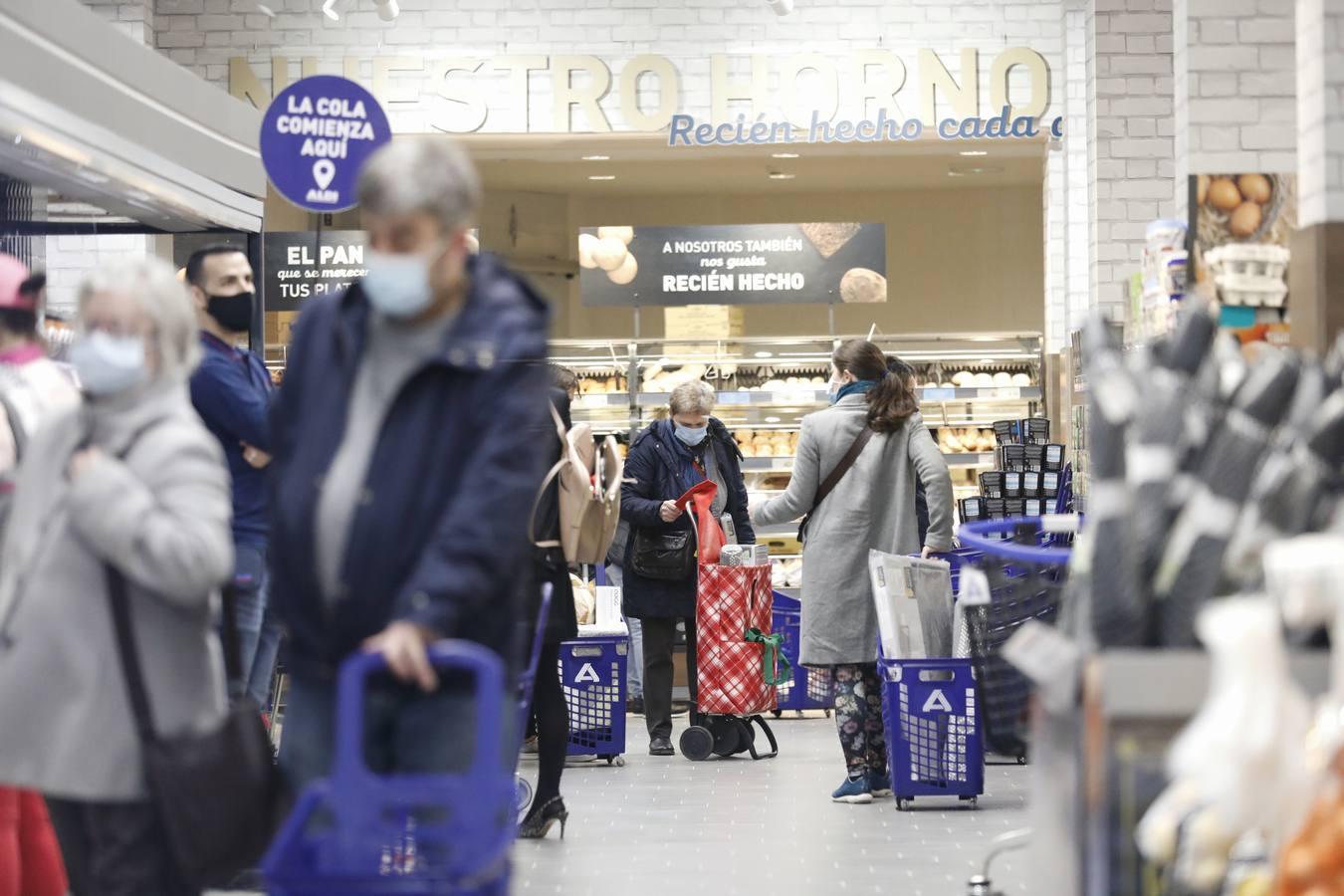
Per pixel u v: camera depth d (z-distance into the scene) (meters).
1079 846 4.20
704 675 12.52
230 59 20.09
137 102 8.46
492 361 4.39
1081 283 19.62
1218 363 4.75
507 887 4.10
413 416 4.43
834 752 13.05
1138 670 4.05
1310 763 3.86
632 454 13.16
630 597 13.05
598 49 20.12
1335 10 7.08
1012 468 15.87
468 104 20.00
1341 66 7.07
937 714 9.96
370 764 4.46
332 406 4.56
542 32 20.14
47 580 4.83
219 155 9.76
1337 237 7.04
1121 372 4.47
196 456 4.88
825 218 28.33
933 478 10.39
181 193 9.03
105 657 4.79
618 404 18.80
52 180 8.17
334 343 4.64
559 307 28.03
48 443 4.98
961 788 9.99
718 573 12.46
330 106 9.80
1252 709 3.81
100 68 7.98
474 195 4.43
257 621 7.71
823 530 10.45
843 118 19.91
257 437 7.55
